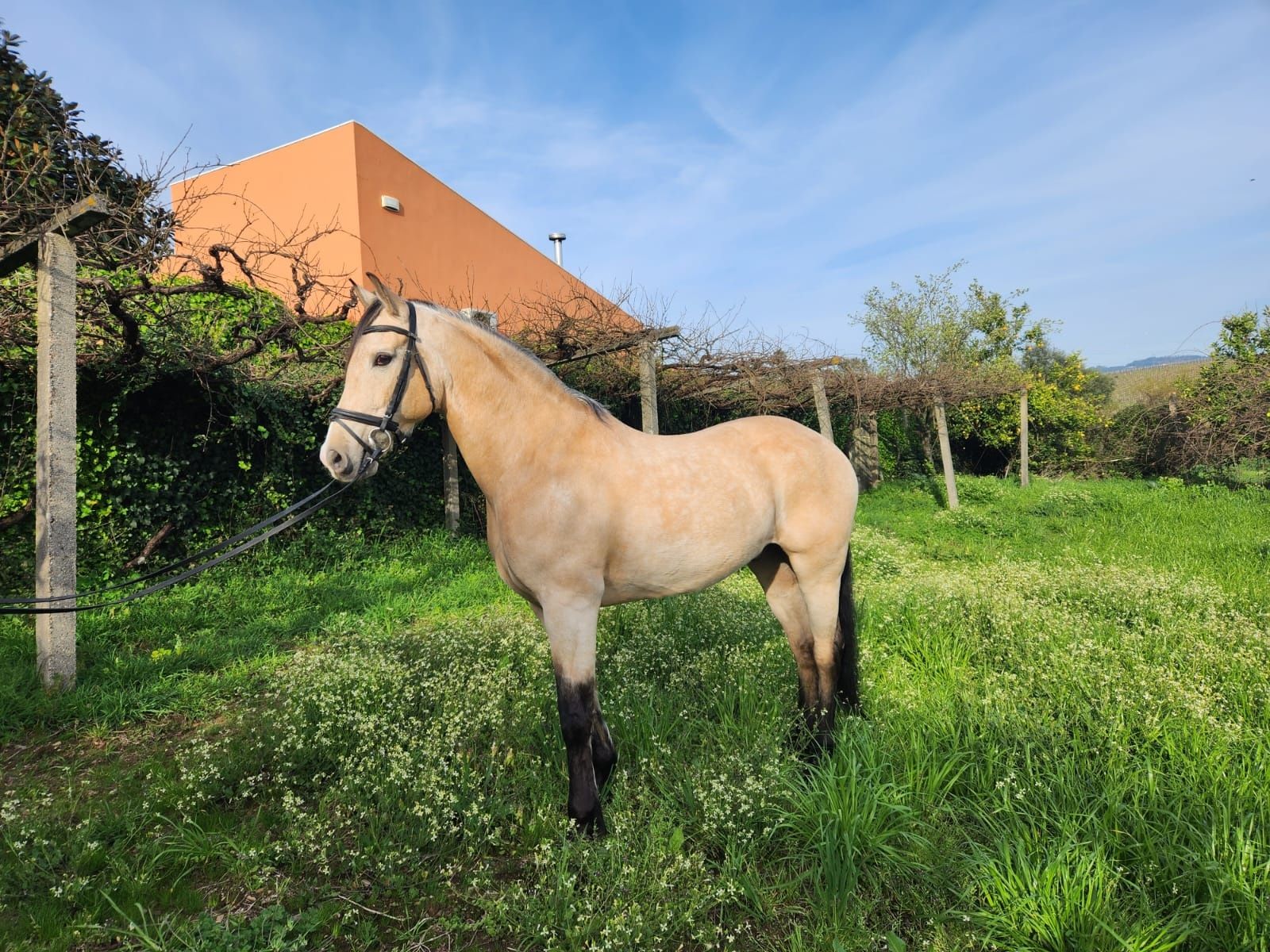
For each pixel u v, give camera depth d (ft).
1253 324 40.01
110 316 14.53
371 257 28.04
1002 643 11.98
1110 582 15.60
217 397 18.43
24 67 17.70
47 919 5.97
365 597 17.07
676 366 27.17
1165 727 8.39
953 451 53.16
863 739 8.29
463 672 10.64
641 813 7.16
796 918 6.26
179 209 13.85
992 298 58.49
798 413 44.68
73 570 11.53
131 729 10.37
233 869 6.82
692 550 7.92
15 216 12.14
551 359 22.71
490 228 35.96
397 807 7.59
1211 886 5.79
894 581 17.93
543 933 5.75
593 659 7.54
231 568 17.81
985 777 7.79
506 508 7.48
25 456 15.78
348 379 7.22
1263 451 37.45
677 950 5.85
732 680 10.50
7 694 10.40
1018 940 5.59
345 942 6.07
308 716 9.58
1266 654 10.85
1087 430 50.88
